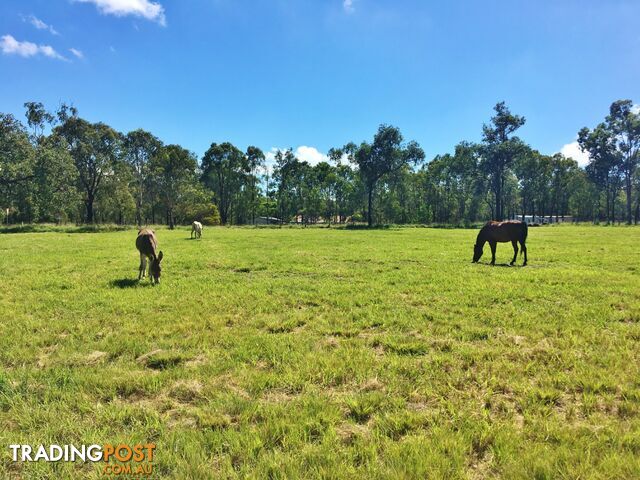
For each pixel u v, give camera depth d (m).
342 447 3.30
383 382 4.52
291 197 85.06
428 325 6.69
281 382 4.48
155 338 6.09
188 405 4.05
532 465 3.00
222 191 85.06
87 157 54.97
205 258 15.88
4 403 4.04
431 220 83.25
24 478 2.95
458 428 3.55
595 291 9.04
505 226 13.98
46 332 6.26
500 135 64.06
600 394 4.21
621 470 2.91
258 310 7.68
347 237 30.42
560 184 86.75
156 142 69.38
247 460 3.13
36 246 21.84
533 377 4.66
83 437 3.45
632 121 61.81
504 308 7.68
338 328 6.49
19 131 43.75
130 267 13.27
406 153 58.34
